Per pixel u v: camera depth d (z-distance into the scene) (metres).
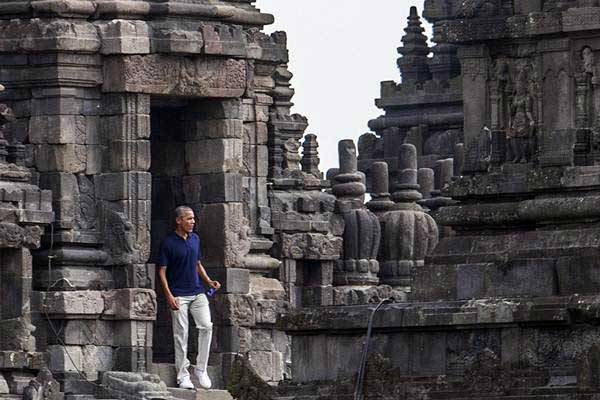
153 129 54.59
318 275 57.91
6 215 50.19
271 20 55.53
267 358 54.38
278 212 57.03
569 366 34.69
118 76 52.47
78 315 51.47
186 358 50.66
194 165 54.31
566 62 36.44
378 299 58.44
